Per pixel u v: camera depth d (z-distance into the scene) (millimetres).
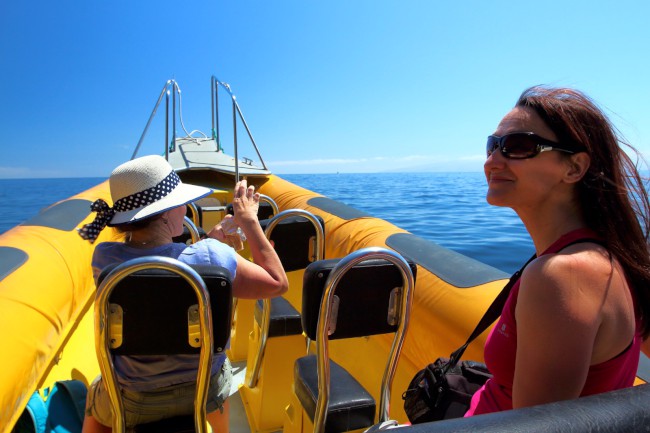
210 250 1406
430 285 2021
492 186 1117
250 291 1521
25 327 1746
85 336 2590
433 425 595
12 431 1720
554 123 1007
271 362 2373
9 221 24234
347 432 1570
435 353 1892
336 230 3139
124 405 1433
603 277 909
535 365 919
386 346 2240
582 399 634
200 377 1252
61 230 2678
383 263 1332
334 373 1745
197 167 5031
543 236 1097
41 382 1965
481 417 609
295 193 4367
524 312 938
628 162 1036
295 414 1810
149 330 1234
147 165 1420
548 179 1040
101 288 1135
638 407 609
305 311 1360
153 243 1442
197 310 1232
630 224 1006
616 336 917
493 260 7438
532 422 586
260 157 5258
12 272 1963
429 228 11461
